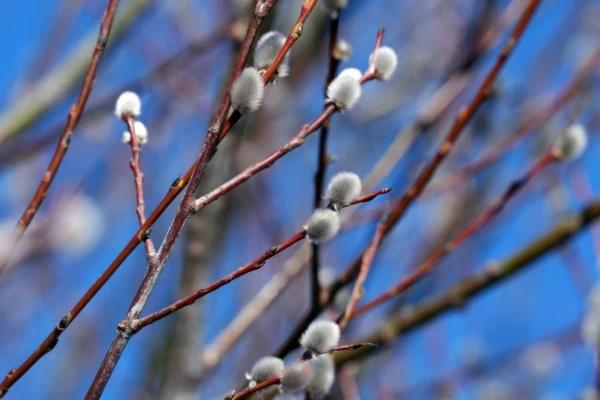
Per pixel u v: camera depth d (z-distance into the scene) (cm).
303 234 203
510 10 404
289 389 207
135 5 468
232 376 528
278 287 380
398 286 308
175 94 564
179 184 208
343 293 345
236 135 392
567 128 315
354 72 227
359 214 385
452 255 503
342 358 360
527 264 382
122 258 207
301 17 210
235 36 363
